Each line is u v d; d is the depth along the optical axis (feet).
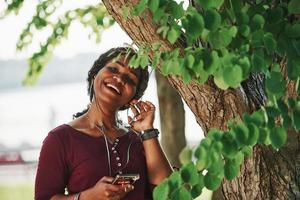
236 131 9.53
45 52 21.97
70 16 21.86
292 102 9.56
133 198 12.61
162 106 22.59
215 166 9.49
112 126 12.75
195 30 9.46
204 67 9.70
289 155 11.88
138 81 12.66
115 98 12.55
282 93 9.53
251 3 10.24
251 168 11.89
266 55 9.77
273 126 9.50
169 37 10.06
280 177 11.92
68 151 12.43
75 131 12.55
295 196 11.96
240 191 12.10
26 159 47.62
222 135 9.53
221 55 9.73
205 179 9.57
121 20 11.55
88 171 12.37
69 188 12.50
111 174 12.44
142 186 12.72
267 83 9.45
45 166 12.41
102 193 11.88
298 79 9.56
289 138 11.78
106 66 12.64
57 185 12.38
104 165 12.44
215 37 9.60
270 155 11.84
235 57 9.52
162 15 9.95
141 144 12.84
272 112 9.50
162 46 11.35
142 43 11.30
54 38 21.81
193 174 9.52
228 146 9.48
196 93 11.64
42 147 12.51
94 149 12.47
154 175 12.85
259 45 9.55
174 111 22.50
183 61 9.88
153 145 12.80
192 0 10.62
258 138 9.52
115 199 11.94
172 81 11.82
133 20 11.38
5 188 47.67
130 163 12.62
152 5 9.75
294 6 9.75
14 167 48.06
